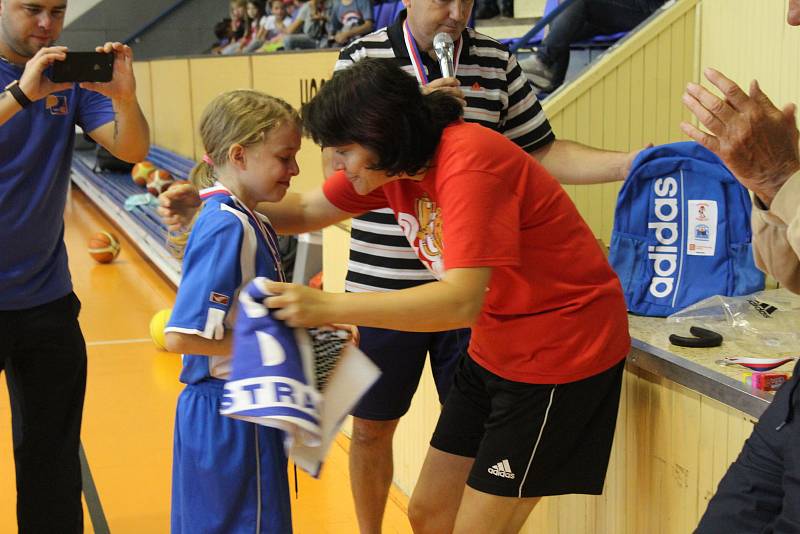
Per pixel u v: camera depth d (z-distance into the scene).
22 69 2.65
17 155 2.56
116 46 2.58
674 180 2.76
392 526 3.23
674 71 3.42
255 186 2.18
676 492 2.34
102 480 3.70
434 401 3.27
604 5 4.66
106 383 4.87
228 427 2.14
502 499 2.17
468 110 2.58
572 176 2.76
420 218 2.16
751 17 3.22
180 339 2.04
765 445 1.71
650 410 2.42
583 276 2.06
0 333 2.63
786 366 2.24
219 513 2.16
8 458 3.90
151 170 10.10
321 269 5.47
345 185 2.37
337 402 1.95
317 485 3.59
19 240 2.58
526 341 2.07
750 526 1.72
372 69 1.86
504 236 1.86
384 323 1.82
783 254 1.81
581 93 3.37
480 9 6.44
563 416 2.10
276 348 1.83
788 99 3.13
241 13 12.30
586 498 2.67
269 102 2.16
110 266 7.77
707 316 2.66
